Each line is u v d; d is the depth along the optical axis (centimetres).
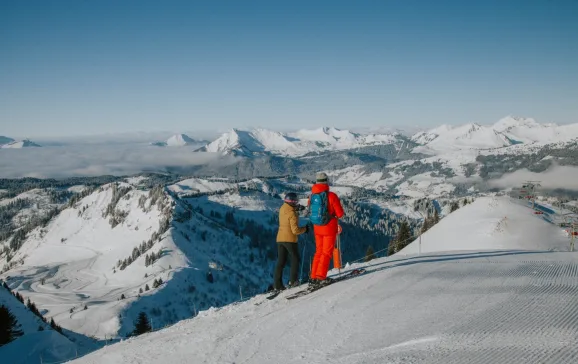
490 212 4275
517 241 3556
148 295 11169
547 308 502
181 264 14712
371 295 691
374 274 867
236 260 16775
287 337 552
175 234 16712
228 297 13262
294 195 902
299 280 906
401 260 1081
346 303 664
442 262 947
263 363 477
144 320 6650
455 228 4128
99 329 9425
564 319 451
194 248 16225
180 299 11712
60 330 6625
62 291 14762
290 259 905
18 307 6234
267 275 16838
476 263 908
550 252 1173
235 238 18588
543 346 375
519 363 345
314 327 570
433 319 515
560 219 4238
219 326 695
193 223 18575
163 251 15562
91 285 15538
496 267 840
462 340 421
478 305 553
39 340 3369
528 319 464
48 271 18188
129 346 749
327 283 837
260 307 780
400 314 561
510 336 413
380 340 471
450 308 555
